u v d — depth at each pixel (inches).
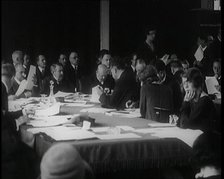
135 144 133.6
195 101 180.5
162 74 221.9
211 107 177.3
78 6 464.1
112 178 139.3
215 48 357.4
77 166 84.0
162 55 438.9
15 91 278.1
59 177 82.8
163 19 450.6
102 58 339.9
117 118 188.2
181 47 441.1
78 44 465.1
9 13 430.9
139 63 265.7
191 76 182.2
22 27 441.7
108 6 466.6
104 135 142.9
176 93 213.0
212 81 276.5
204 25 419.8
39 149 142.8
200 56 364.2
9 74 210.7
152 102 197.5
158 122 176.6
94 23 470.6
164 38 443.2
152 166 135.6
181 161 137.9
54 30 458.9
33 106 222.8
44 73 334.0
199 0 425.4
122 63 241.9
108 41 469.7
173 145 137.3
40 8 441.1
